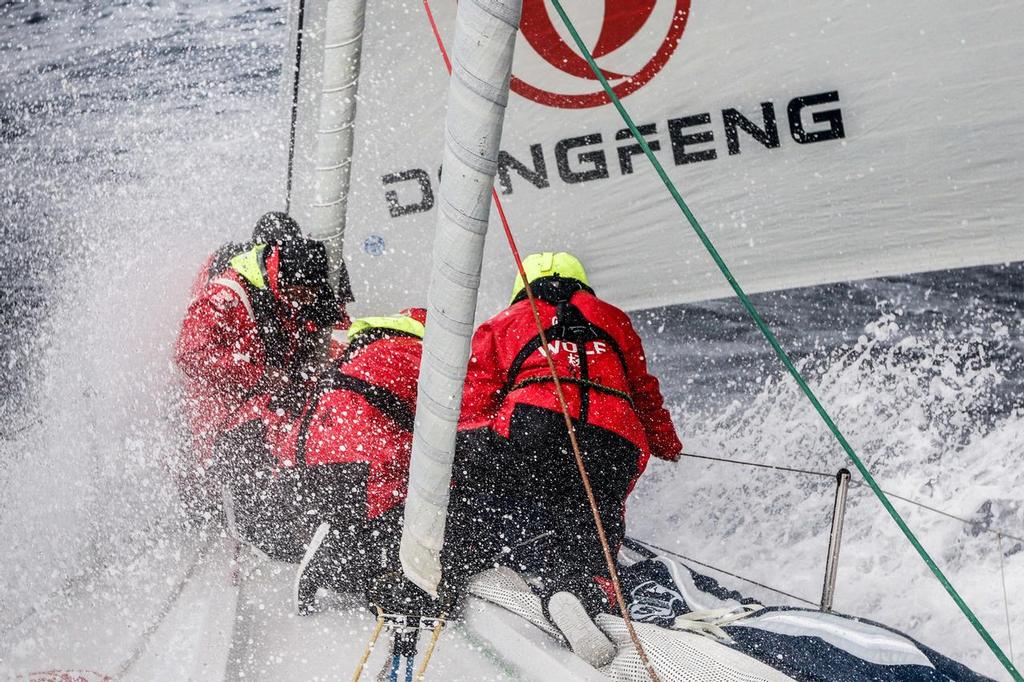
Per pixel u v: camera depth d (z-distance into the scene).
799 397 17.61
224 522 10.37
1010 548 14.20
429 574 7.57
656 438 10.60
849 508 15.02
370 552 8.95
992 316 18.94
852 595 13.38
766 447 16.50
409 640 7.90
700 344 19.30
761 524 14.71
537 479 9.26
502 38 6.02
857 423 17.00
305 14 12.95
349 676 8.15
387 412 9.52
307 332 10.77
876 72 12.23
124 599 9.36
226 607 9.02
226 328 10.62
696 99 12.50
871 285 20.22
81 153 27.64
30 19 39.81
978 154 12.40
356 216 13.48
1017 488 15.08
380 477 9.26
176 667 8.25
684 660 7.79
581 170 12.94
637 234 13.11
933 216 12.71
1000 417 16.78
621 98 12.59
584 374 9.41
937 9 11.97
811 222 12.85
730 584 13.39
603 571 9.13
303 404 10.52
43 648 8.69
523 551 8.83
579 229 13.14
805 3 12.05
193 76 32.50
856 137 12.48
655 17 12.23
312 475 9.42
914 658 7.95
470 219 6.36
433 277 6.59
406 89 12.97
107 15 39.06
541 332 7.68
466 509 9.16
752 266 13.05
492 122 6.19
